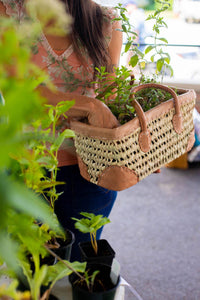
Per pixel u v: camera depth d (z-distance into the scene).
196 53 3.56
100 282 0.60
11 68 0.28
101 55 0.99
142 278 1.90
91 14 0.95
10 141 0.26
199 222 2.48
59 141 0.60
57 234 0.71
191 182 3.13
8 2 0.81
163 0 1.13
